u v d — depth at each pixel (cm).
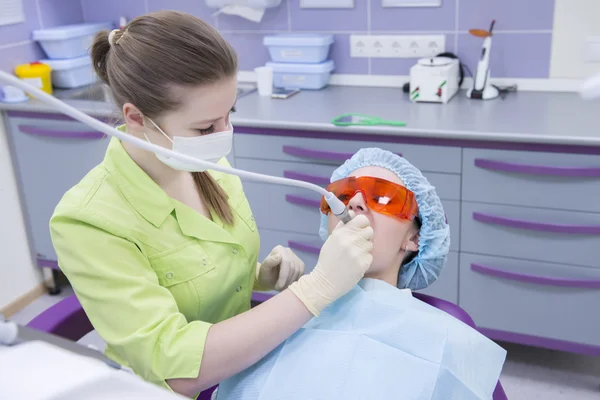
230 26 298
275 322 105
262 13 285
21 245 294
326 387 106
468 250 225
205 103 105
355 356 109
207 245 122
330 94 274
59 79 299
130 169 114
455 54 267
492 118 223
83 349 59
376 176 129
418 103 251
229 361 104
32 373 54
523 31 254
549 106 236
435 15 264
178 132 108
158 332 105
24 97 278
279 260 135
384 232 124
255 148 242
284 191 243
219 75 104
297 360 111
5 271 288
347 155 226
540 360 243
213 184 129
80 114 69
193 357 104
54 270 311
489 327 232
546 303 221
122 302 106
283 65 281
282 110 248
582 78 252
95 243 108
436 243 132
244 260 130
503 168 207
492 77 266
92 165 270
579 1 243
